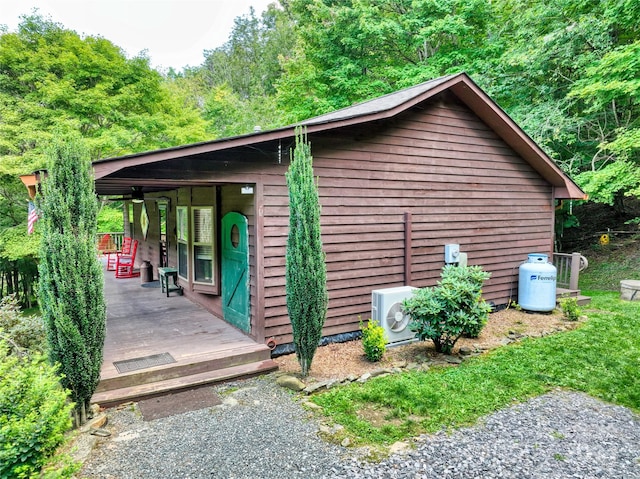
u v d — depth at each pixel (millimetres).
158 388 4074
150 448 3148
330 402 3887
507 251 7633
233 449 3131
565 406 3898
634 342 5672
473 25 13094
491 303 7449
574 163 10242
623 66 7727
